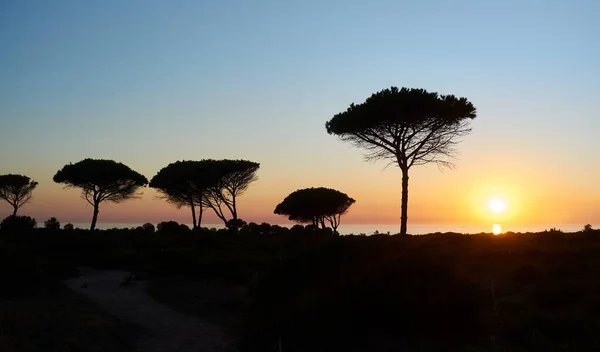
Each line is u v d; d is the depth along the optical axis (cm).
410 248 1380
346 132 3481
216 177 5591
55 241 4734
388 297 1159
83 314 1808
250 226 6197
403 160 3347
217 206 5938
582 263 1984
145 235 5534
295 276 1277
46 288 2375
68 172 5931
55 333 1448
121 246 4628
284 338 1181
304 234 4672
